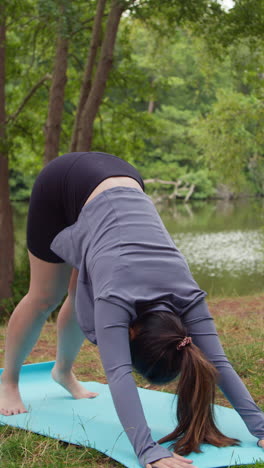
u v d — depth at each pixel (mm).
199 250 23016
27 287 12383
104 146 15758
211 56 14758
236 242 25016
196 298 2922
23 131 15375
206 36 12773
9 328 3629
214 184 48156
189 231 28781
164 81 15531
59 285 3531
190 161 48969
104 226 3043
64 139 16219
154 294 2842
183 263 3020
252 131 18453
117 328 2752
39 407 3789
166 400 3885
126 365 2742
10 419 3529
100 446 3076
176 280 2926
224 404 3896
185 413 2887
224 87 40500
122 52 14859
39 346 6156
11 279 12445
